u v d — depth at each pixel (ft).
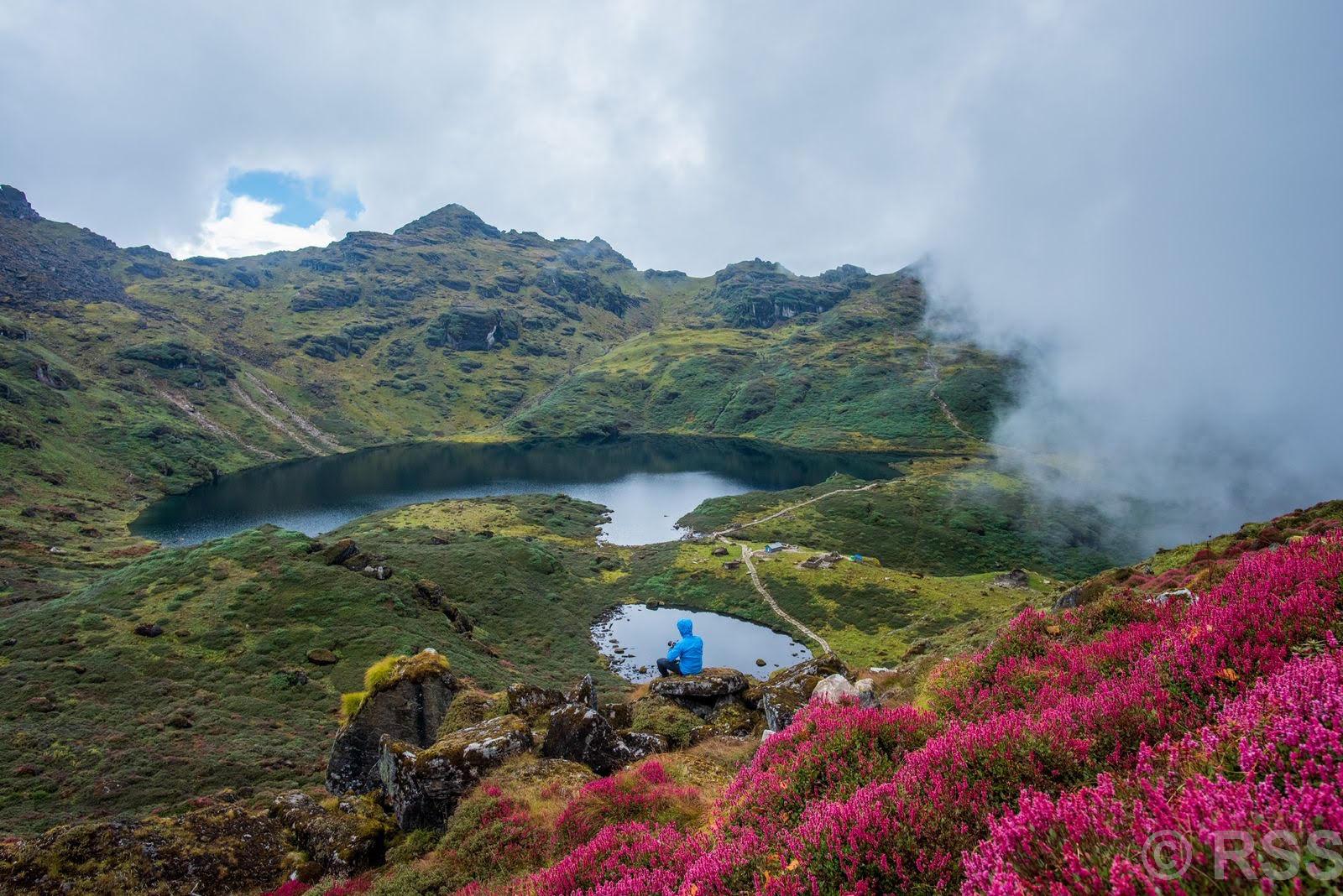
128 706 178.81
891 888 17.31
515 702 69.82
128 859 50.26
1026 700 30.66
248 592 248.32
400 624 241.35
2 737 152.35
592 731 57.31
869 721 29.12
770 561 419.74
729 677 70.85
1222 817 12.01
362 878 47.55
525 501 629.92
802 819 22.54
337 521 578.66
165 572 263.49
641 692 75.66
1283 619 22.67
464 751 54.95
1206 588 45.85
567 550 482.69
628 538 545.85
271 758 152.15
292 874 51.52
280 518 584.40
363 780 70.23
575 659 287.69
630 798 41.88
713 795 41.65
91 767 142.92
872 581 381.60
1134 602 39.93
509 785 51.03
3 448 602.03
